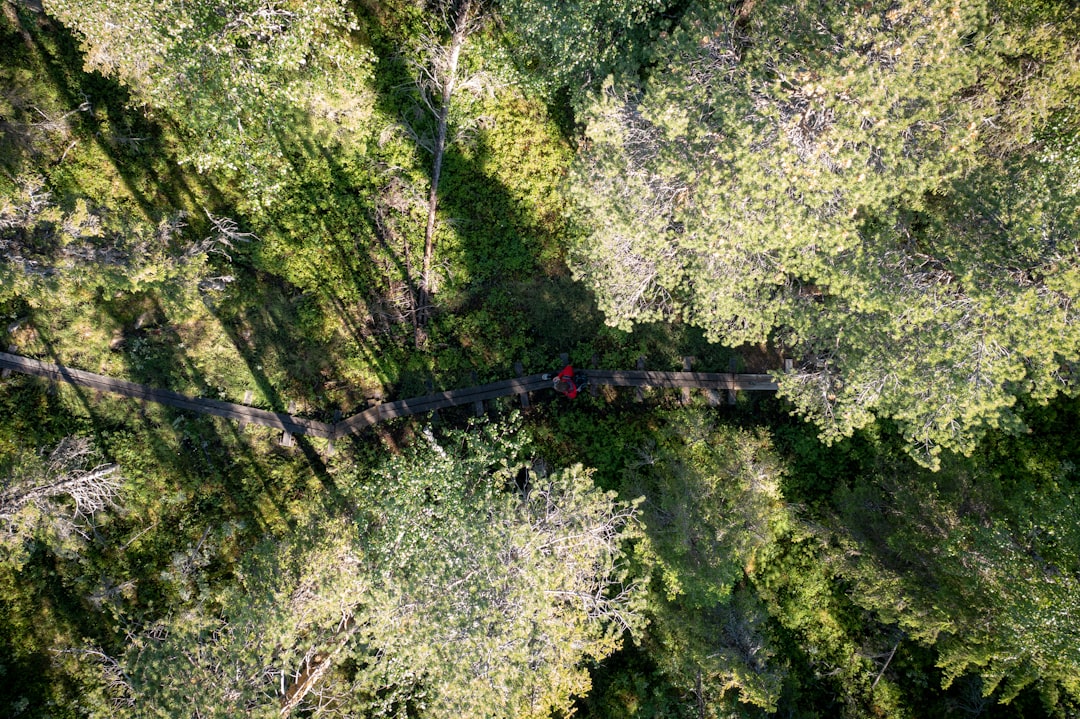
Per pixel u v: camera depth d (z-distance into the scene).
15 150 19.52
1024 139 15.53
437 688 15.55
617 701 20.33
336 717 18.58
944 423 15.49
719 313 16.86
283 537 20.36
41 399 20.86
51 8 14.81
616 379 21.88
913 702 20.03
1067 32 14.25
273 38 15.39
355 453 21.98
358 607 19.38
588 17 16.70
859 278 15.07
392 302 21.66
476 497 16.94
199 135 20.33
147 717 15.91
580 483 16.94
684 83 15.06
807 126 14.91
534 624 16.20
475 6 18.44
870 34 14.05
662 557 17.91
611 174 16.30
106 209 19.97
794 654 21.16
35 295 16.83
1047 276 13.69
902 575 18.09
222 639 16.73
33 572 20.77
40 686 20.48
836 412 17.72
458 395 21.94
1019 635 15.04
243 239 20.55
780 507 20.94
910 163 14.33
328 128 20.56
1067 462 18.89
